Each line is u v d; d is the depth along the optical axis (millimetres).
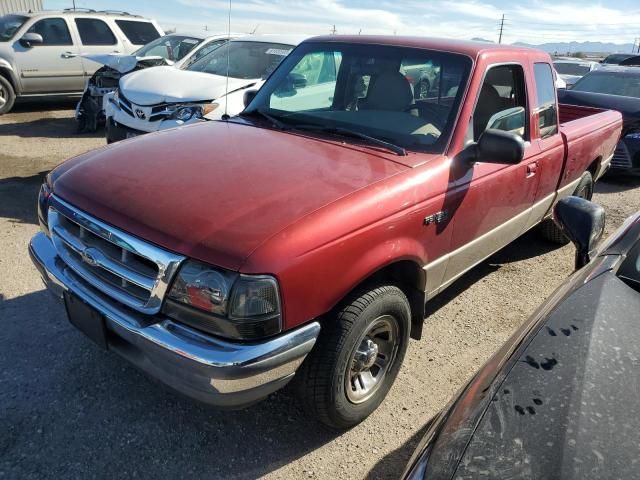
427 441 1768
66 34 10859
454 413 1769
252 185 2520
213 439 2736
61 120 10555
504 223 3828
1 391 2922
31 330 3469
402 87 3451
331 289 2365
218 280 2117
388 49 3646
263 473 2574
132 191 2502
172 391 2398
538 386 1678
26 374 3068
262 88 4066
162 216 2312
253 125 3574
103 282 2465
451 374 3414
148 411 2871
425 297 3113
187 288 2172
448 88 3311
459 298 4441
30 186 6359
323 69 3814
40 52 10570
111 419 2801
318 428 2877
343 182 2615
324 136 3297
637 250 2418
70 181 2727
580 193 5363
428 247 2949
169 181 2564
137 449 2633
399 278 3045
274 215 2295
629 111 8195
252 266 2104
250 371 2143
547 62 4258
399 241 2689
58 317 3633
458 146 3131
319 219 2312
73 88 11125
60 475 2451
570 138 4559
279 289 2158
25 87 10664
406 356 3566
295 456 2686
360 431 2883
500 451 1490
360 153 3018
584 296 2105
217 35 9047
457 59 3398
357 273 2467
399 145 3166
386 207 2576
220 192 2449
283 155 2916
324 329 2496
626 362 1764
